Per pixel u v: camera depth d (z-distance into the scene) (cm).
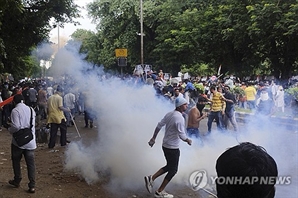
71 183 784
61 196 700
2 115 1694
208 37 3481
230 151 159
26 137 709
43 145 1242
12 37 2284
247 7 2761
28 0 2244
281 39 2797
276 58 3064
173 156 686
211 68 4200
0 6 1617
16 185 742
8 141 1330
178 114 690
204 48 3688
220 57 3709
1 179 805
